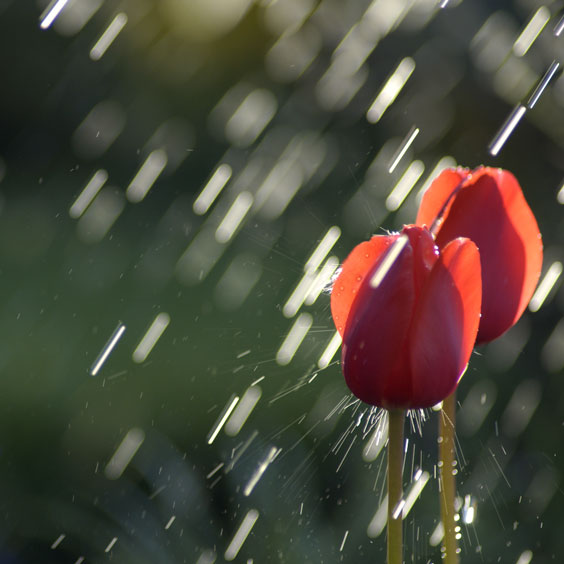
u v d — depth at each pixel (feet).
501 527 6.08
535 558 5.87
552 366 7.76
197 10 14.90
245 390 7.63
